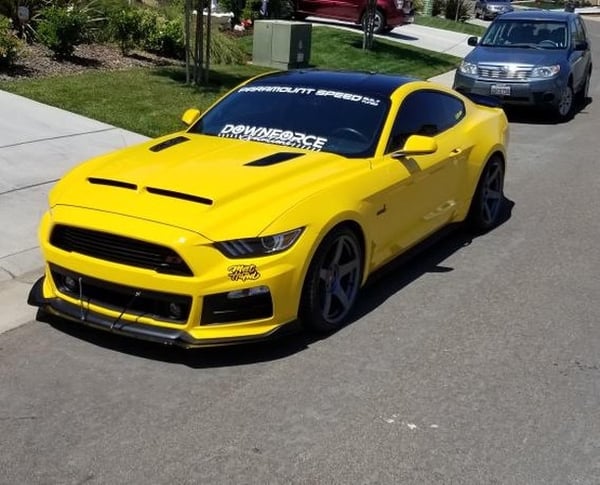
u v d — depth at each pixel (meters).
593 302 5.76
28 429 3.86
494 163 7.30
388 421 4.02
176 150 5.38
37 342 4.76
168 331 4.38
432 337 5.05
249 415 4.03
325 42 19.27
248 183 4.73
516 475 3.60
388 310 5.47
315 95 6.03
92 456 3.64
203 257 4.28
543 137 12.51
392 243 5.65
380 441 3.83
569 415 4.15
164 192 4.62
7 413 3.99
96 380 4.34
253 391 4.27
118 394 4.20
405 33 24.34
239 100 6.21
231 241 4.34
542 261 6.64
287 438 3.83
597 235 7.43
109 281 4.45
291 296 4.55
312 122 5.76
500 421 4.06
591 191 9.13
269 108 5.98
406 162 5.69
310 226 4.60
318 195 4.78
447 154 6.30
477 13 44.72
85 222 4.50
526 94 13.40
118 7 15.16
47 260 4.76
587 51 15.48
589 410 4.21
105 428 3.88
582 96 16.12
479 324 5.29
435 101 6.55
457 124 6.79
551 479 3.57
